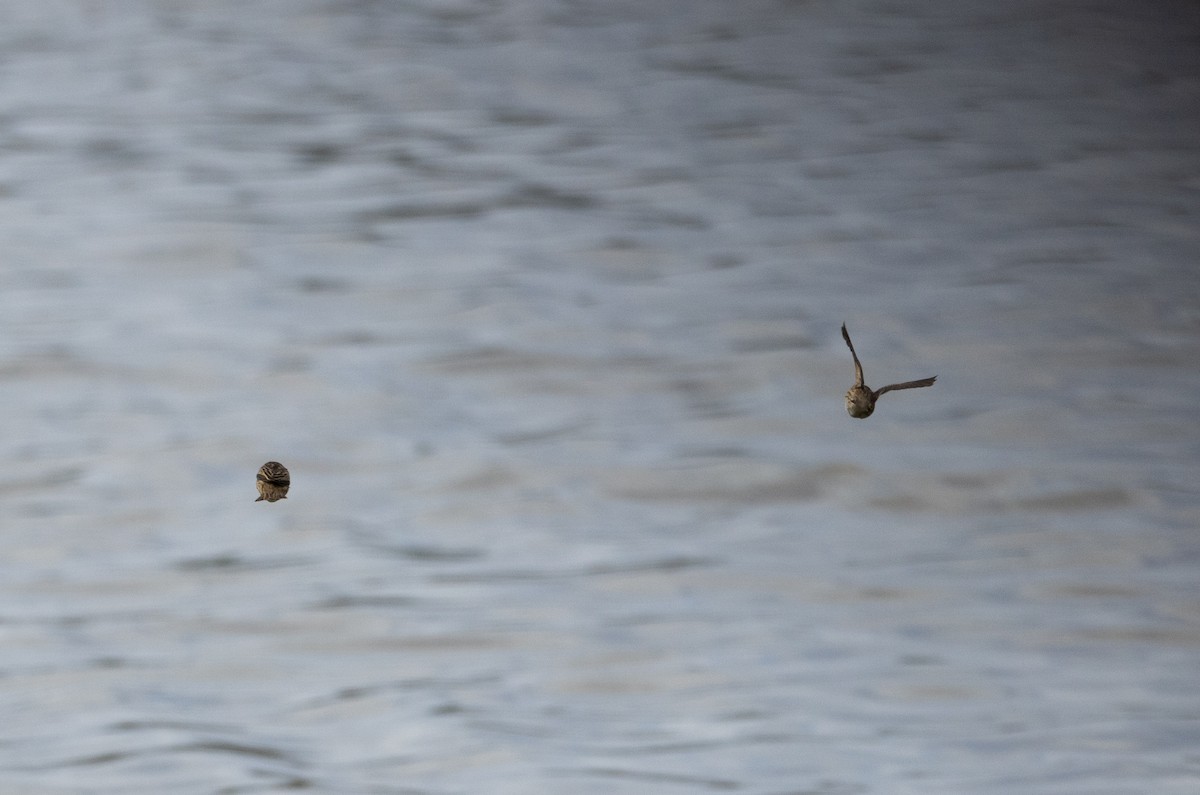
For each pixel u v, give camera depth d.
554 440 14.33
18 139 24.53
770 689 9.85
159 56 29.61
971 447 14.13
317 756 9.04
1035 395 15.40
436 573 11.67
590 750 9.08
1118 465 13.71
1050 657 10.30
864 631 10.68
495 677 10.05
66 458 13.88
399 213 21.27
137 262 19.19
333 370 15.96
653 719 9.48
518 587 11.41
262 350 16.45
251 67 28.95
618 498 13.13
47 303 17.72
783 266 19.25
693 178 22.89
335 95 27.22
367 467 13.73
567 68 28.86
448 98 27.08
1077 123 25.81
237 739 9.21
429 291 18.27
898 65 29.20
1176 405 15.21
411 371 15.98
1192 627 10.73
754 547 12.16
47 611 11.08
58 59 29.36
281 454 13.98
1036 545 12.18
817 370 16.14
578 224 20.81
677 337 16.95
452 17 32.53
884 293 18.33
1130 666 10.16
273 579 11.59
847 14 32.72
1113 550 12.05
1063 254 19.72
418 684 9.95
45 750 9.09
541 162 23.62
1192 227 20.88
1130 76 28.53
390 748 9.12
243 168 23.16
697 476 13.54
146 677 10.07
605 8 33.25
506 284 18.53
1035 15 32.56
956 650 10.40
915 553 12.04
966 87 27.86
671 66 29.08
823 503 13.08
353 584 11.47
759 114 26.25
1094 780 8.73
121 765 8.92
